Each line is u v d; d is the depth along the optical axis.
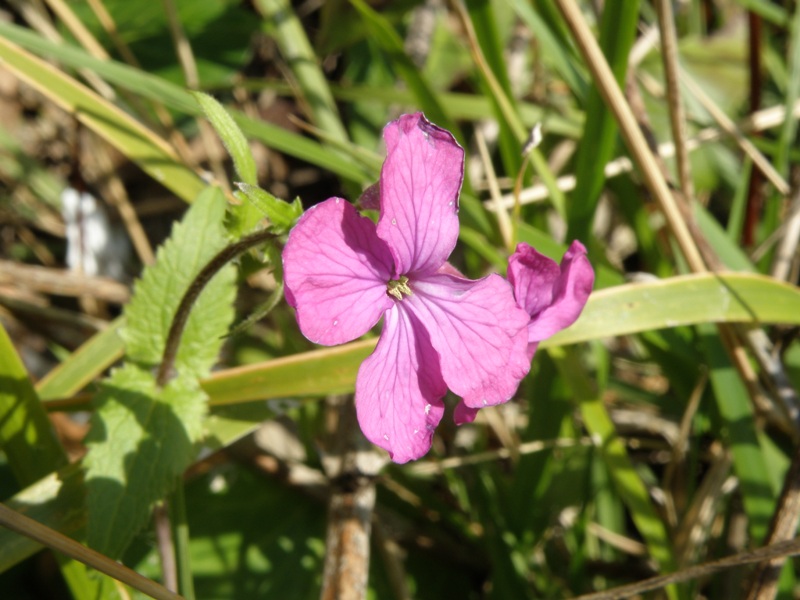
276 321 0.14
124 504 0.10
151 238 0.17
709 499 0.12
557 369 0.13
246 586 0.12
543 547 0.13
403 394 0.08
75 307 0.16
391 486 0.13
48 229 0.17
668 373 0.13
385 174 0.07
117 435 0.10
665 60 0.12
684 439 0.13
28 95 0.17
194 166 0.14
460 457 0.13
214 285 0.10
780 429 0.13
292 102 0.18
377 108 0.17
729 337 0.12
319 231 0.07
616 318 0.11
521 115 0.15
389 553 0.13
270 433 0.14
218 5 0.18
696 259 0.12
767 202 0.15
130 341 0.10
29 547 0.10
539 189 0.13
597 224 0.17
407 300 0.08
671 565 0.11
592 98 0.12
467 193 0.13
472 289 0.08
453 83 0.18
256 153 0.18
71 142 0.16
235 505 0.13
